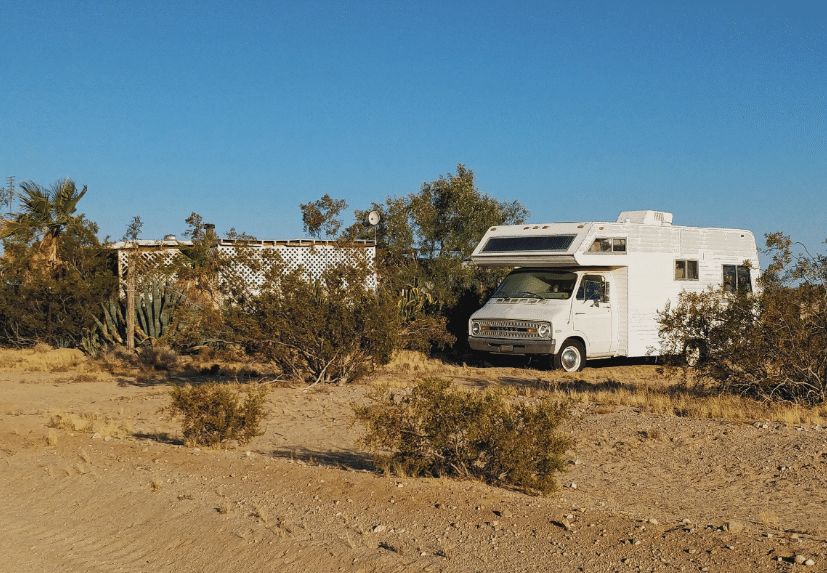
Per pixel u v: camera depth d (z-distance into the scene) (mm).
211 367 17125
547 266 17047
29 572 5367
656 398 11523
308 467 7715
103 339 20297
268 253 14570
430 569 4852
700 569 4668
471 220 24828
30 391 14195
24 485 7559
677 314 12406
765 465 7977
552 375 15734
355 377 14562
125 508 6633
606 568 4758
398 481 7035
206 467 7840
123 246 21828
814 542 5145
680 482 7531
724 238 18516
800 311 11492
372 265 15016
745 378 11625
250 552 5422
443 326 16000
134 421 11094
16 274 21172
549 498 6570
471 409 7195
